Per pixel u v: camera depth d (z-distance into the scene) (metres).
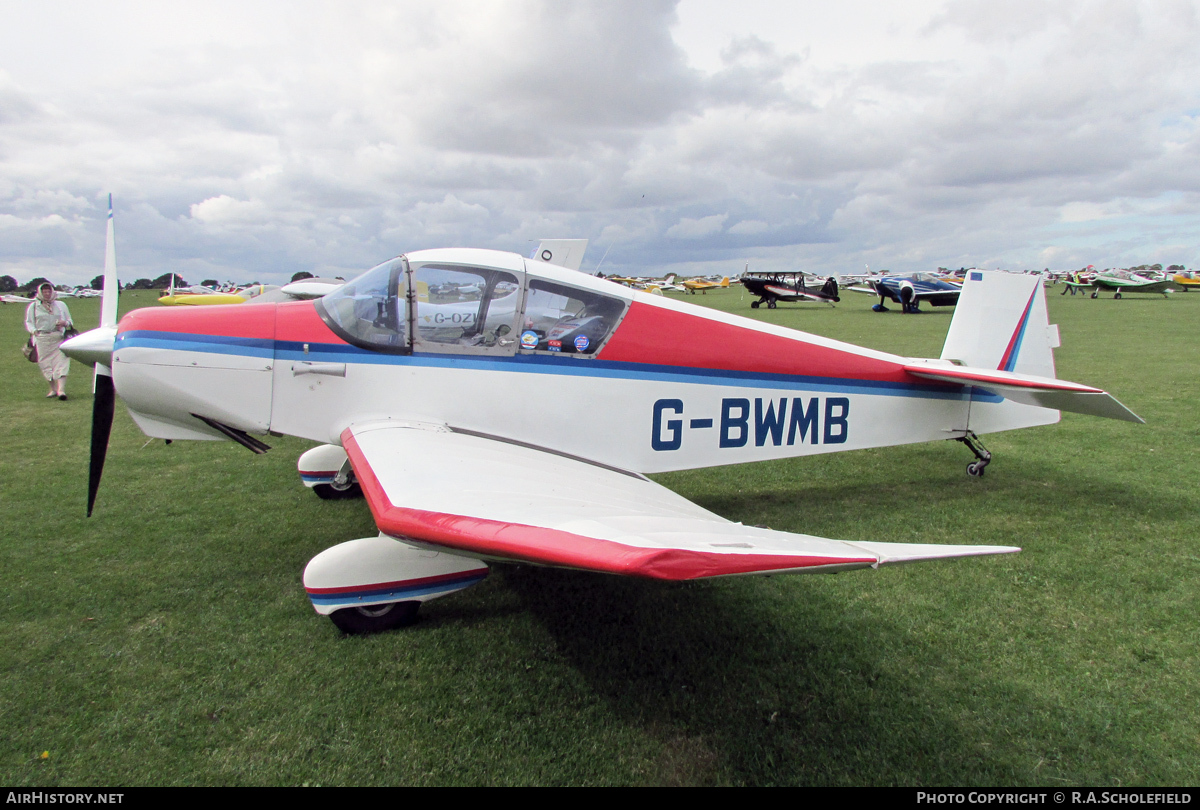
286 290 13.32
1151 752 2.26
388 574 3.02
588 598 3.41
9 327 22.03
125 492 5.14
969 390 5.16
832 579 3.57
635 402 4.03
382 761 2.24
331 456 4.89
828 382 4.60
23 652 2.88
